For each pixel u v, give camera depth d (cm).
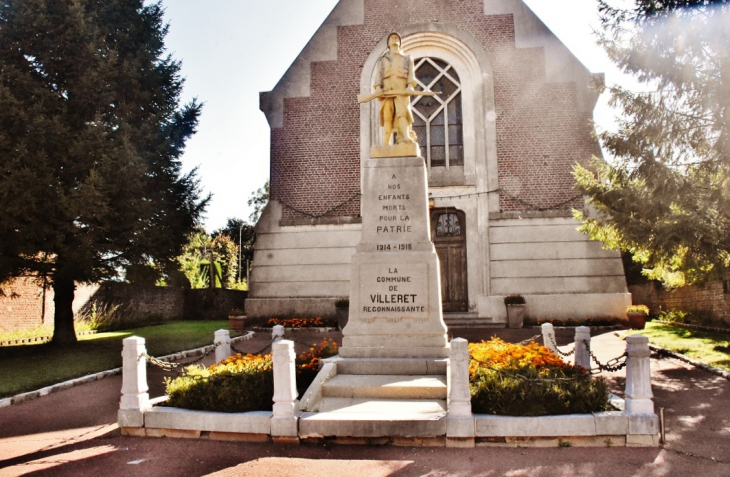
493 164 2066
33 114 1440
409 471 588
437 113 2155
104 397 971
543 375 751
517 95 2106
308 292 2059
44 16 1495
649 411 670
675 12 1245
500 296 1966
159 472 598
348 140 2147
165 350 1440
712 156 1298
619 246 1548
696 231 1217
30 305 2116
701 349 1319
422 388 802
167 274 1808
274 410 696
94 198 1409
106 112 1625
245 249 5562
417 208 1037
